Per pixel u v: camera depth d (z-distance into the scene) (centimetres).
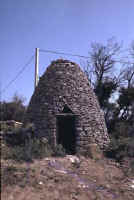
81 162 1243
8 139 1330
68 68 1602
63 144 1686
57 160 1192
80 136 1430
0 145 1239
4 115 2431
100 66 3088
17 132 1354
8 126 1404
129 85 3039
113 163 1322
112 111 3003
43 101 1515
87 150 1398
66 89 1519
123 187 1016
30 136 1367
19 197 783
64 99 1487
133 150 1469
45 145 1338
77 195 873
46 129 1426
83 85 1586
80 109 1486
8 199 759
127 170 1233
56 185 914
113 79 3061
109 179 1082
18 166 1016
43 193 838
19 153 1157
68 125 1691
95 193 916
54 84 1542
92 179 1045
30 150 1205
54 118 1440
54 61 1675
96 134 1491
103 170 1186
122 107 2984
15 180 882
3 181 855
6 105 2497
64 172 1055
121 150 1464
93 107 1556
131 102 2934
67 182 959
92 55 3111
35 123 1473
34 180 912
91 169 1168
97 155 1384
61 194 857
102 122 1586
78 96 1520
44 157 1213
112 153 1452
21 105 2625
